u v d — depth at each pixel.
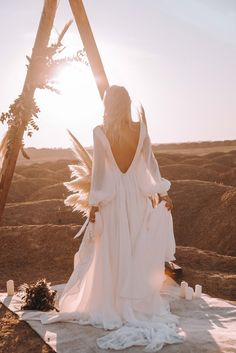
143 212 4.49
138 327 4.07
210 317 4.75
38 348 3.95
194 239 12.33
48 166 25.84
